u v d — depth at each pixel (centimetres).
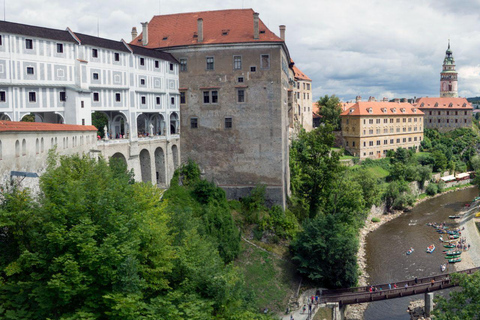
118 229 2773
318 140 7544
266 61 6544
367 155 13262
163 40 7088
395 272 6750
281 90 6544
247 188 6712
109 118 6234
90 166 3684
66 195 2770
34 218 2688
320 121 14150
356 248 5856
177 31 7169
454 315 3634
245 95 6631
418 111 15150
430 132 16625
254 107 6619
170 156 6775
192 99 6875
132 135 6009
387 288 5822
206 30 7012
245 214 6538
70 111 5188
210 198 6253
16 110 4719
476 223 9162
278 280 5753
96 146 5056
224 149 6775
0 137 2866
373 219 9469
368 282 6369
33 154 3366
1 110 4588
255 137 6638
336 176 7544
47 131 3625
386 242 8138
